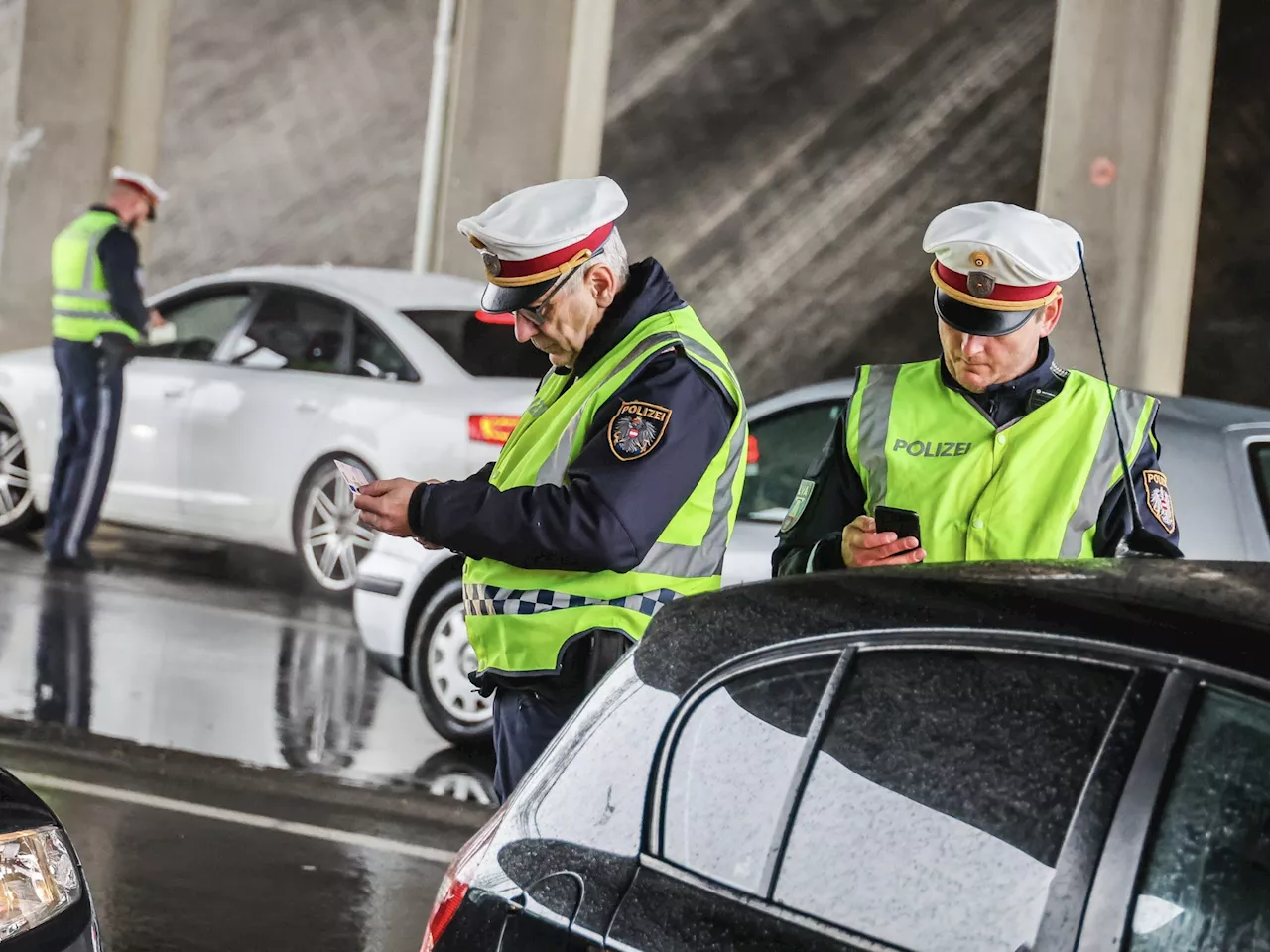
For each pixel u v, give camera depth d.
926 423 6.50
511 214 6.39
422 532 6.43
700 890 4.28
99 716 12.45
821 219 26.98
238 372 17.66
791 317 27.02
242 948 8.55
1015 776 3.99
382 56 29.23
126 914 8.83
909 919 3.99
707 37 26.98
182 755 11.61
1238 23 23.91
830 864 4.13
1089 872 3.84
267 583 18.33
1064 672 4.04
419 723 13.38
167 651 14.79
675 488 6.27
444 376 16.50
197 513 17.67
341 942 8.75
